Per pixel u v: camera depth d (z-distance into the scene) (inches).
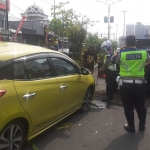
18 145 141.3
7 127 129.6
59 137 175.5
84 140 172.4
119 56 187.2
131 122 187.9
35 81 150.6
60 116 185.2
